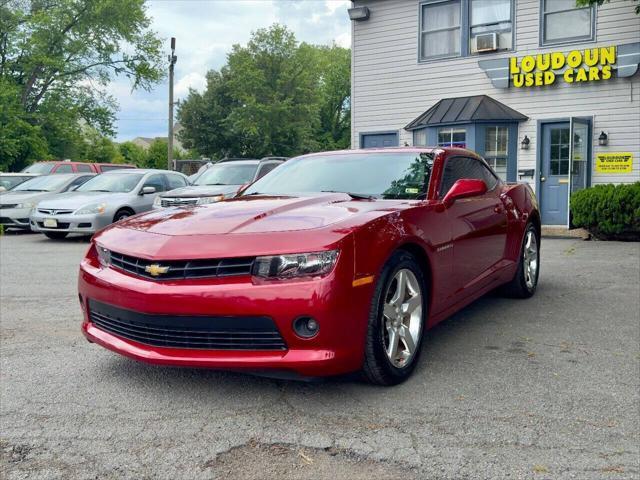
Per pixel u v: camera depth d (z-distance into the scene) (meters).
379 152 4.96
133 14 36.81
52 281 7.28
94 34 36.44
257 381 3.71
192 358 3.27
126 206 12.10
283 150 55.88
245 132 55.59
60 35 34.88
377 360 3.43
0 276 7.66
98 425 3.10
